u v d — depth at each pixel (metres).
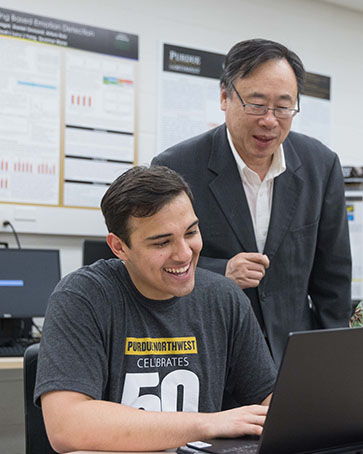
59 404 1.08
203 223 1.79
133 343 1.22
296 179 1.84
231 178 1.79
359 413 0.96
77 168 3.04
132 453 1.03
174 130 3.32
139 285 1.24
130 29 3.22
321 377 0.89
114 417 1.05
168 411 1.20
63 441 1.05
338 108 3.88
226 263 1.71
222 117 3.48
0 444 2.90
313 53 3.79
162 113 3.29
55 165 2.98
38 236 2.97
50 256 2.65
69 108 3.03
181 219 1.13
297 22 3.75
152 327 1.25
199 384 1.25
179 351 1.25
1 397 2.92
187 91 3.36
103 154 3.11
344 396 0.93
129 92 3.19
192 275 1.18
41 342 1.18
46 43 2.99
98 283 1.24
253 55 1.59
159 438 1.04
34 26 2.96
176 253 1.13
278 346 1.79
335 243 1.90
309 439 0.93
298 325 1.83
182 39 3.37
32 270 2.60
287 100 1.60
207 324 1.31
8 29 2.89
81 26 3.08
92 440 1.04
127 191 1.14
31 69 2.95
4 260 2.56
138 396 1.19
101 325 1.20
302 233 1.84
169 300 1.26
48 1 3.01
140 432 1.04
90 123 3.08
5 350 2.33
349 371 0.91
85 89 3.07
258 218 1.83
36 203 2.93
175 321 1.27
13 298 2.54
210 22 3.46
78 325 1.17
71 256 3.05
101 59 3.12
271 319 1.79
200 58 3.41
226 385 1.37
